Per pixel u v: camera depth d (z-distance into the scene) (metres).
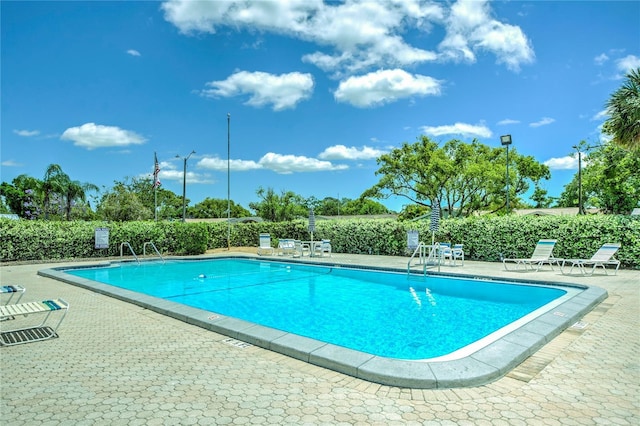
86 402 3.31
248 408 3.18
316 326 6.87
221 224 22.47
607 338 5.04
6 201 37.44
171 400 3.34
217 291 10.52
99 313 6.84
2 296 8.53
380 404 3.25
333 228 19.84
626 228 11.59
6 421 2.97
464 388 3.56
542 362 4.21
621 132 12.27
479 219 14.92
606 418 2.95
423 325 6.84
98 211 38.84
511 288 9.72
